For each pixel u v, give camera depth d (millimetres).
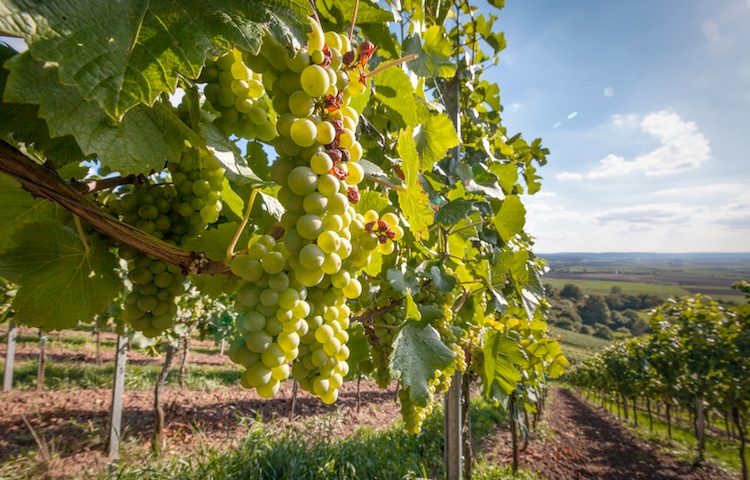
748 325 11250
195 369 17406
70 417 9336
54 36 607
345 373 1226
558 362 6359
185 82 1069
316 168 974
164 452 7660
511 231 2996
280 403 12984
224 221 1695
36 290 1315
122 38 666
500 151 5098
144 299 1312
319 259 966
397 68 1875
